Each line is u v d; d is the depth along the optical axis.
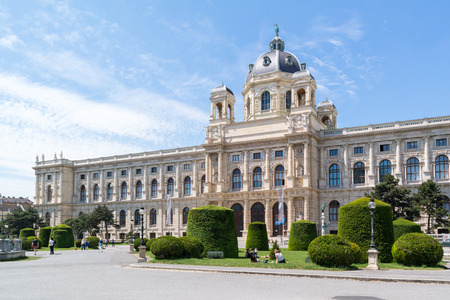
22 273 34.94
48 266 41.84
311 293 23.92
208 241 48.12
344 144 91.25
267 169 95.69
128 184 121.62
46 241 89.06
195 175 110.31
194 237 48.62
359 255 38.78
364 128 89.94
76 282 28.66
